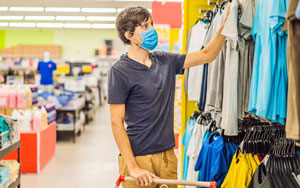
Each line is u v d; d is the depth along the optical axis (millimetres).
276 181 1923
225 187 2291
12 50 16188
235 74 2137
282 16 1562
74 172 5633
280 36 1665
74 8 8531
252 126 2432
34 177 5359
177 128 5402
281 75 1666
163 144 2070
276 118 1702
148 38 1989
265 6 1783
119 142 1975
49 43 17844
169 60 2186
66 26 11258
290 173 1958
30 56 15836
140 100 2031
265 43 1729
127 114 2107
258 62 1872
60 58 15602
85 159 6477
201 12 3646
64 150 7207
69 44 17891
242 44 2150
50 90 9281
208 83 2771
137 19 1992
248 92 2164
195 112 3619
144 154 2047
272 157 1992
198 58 2211
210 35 2641
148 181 1817
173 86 2174
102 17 9711
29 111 5719
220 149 2480
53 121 6801
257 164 2182
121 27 2037
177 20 5816
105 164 6133
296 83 1240
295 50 1252
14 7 8445
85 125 10453
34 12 9008
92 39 17953
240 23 2102
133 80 2006
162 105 2074
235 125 2148
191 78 3359
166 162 2090
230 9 2061
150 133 2041
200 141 3174
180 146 4453
